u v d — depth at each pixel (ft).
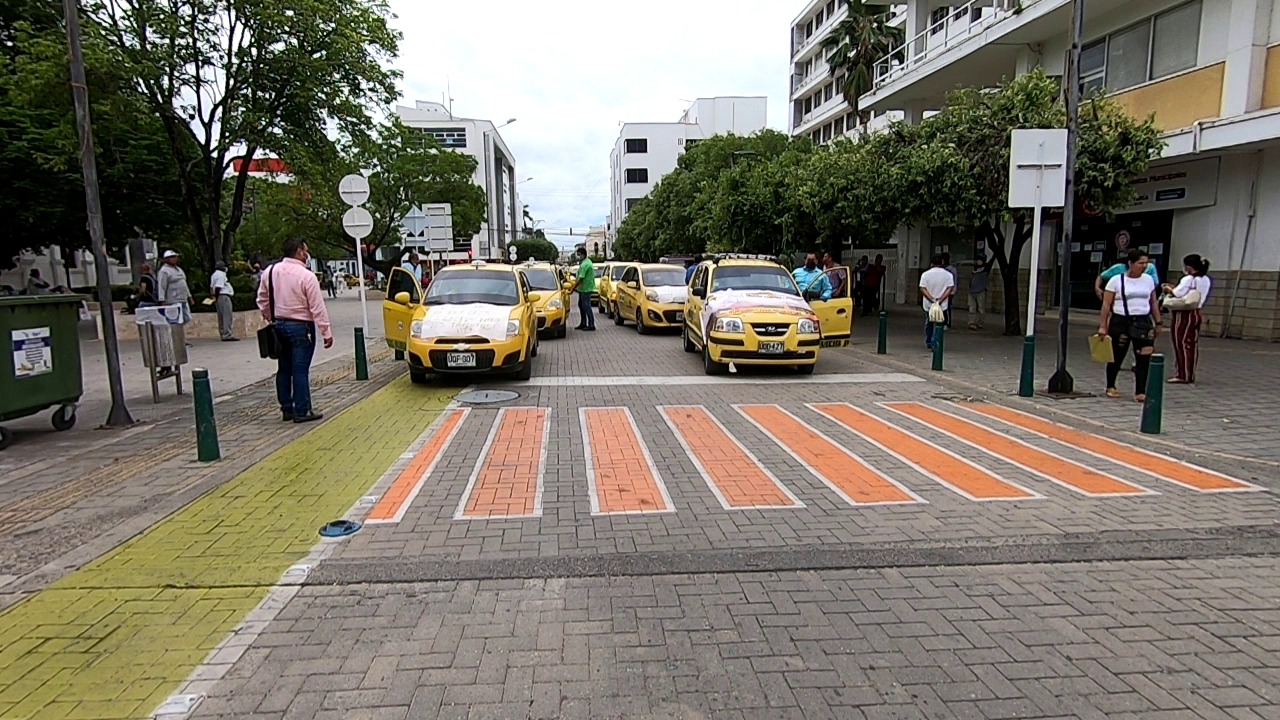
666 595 12.67
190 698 9.80
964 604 12.32
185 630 11.63
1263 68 43.52
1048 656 10.71
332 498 17.90
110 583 13.29
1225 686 9.97
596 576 13.43
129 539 15.30
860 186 49.39
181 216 72.28
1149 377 24.08
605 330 62.23
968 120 44.06
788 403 29.94
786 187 69.05
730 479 19.35
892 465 20.67
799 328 36.09
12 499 18.12
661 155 296.71
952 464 20.76
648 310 56.90
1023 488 18.48
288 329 25.96
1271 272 46.01
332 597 12.66
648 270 61.36
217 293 53.21
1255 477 19.35
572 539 15.17
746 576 13.41
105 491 18.61
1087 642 11.10
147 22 53.21
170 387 34.45
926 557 14.19
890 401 30.37
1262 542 14.90
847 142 57.77
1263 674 10.27
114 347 26.16
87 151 25.40
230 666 10.57
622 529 15.72
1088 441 23.44
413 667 10.48
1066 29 59.00
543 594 12.73
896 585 13.03
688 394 31.96
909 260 93.56
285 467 20.63
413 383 34.86
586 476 19.66
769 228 77.15
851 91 103.09
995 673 10.29
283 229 138.10
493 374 37.06
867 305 72.95
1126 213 57.52
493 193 285.64
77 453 22.47
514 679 10.16
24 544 15.17
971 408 28.89
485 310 35.32
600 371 38.78
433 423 26.30
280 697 9.80
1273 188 45.60
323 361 43.45
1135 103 52.44
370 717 9.35
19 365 23.29
